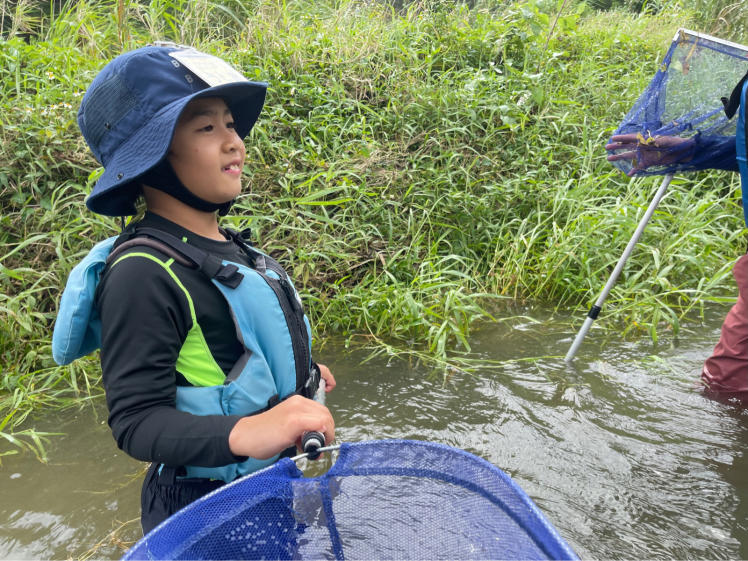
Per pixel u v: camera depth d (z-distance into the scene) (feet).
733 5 19.57
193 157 3.63
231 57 13.97
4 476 6.54
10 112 11.07
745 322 7.65
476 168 13.58
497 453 6.74
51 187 10.35
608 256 11.95
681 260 12.28
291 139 12.67
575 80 17.21
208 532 2.62
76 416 7.80
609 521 5.64
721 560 5.16
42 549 5.45
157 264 3.33
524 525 2.42
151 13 14.40
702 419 7.39
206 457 3.07
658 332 10.19
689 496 5.98
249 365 3.53
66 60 13.05
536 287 12.06
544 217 13.14
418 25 17.01
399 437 7.07
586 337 10.03
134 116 3.46
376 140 13.28
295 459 2.93
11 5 15.31
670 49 7.73
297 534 2.96
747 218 6.56
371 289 10.65
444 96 13.98
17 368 8.71
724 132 7.59
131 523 5.80
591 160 14.12
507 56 17.07
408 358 9.34
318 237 11.17
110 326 3.22
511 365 8.98
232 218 9.91
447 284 10.41
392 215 12.23
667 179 8.48
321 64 14.52
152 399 3.19
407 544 2.88
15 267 9.86
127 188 3.76
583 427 7.25
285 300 3.91
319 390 4.27
